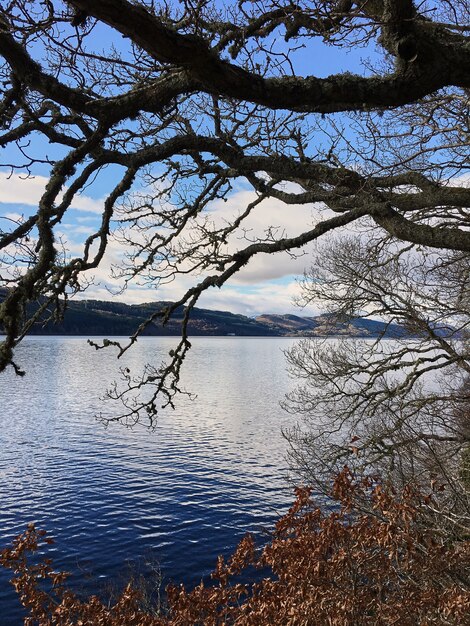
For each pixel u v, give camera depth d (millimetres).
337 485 5996
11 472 31328
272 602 5754
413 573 5812
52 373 99188
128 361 135750
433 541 5828
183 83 3496
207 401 62469
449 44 3449
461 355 12547
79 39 3098
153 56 2996
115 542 21266
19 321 3516
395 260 12555
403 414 12445
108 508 25344
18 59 3232
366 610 5648
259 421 48594
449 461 12000
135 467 32844
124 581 17578
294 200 6238
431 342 13789
